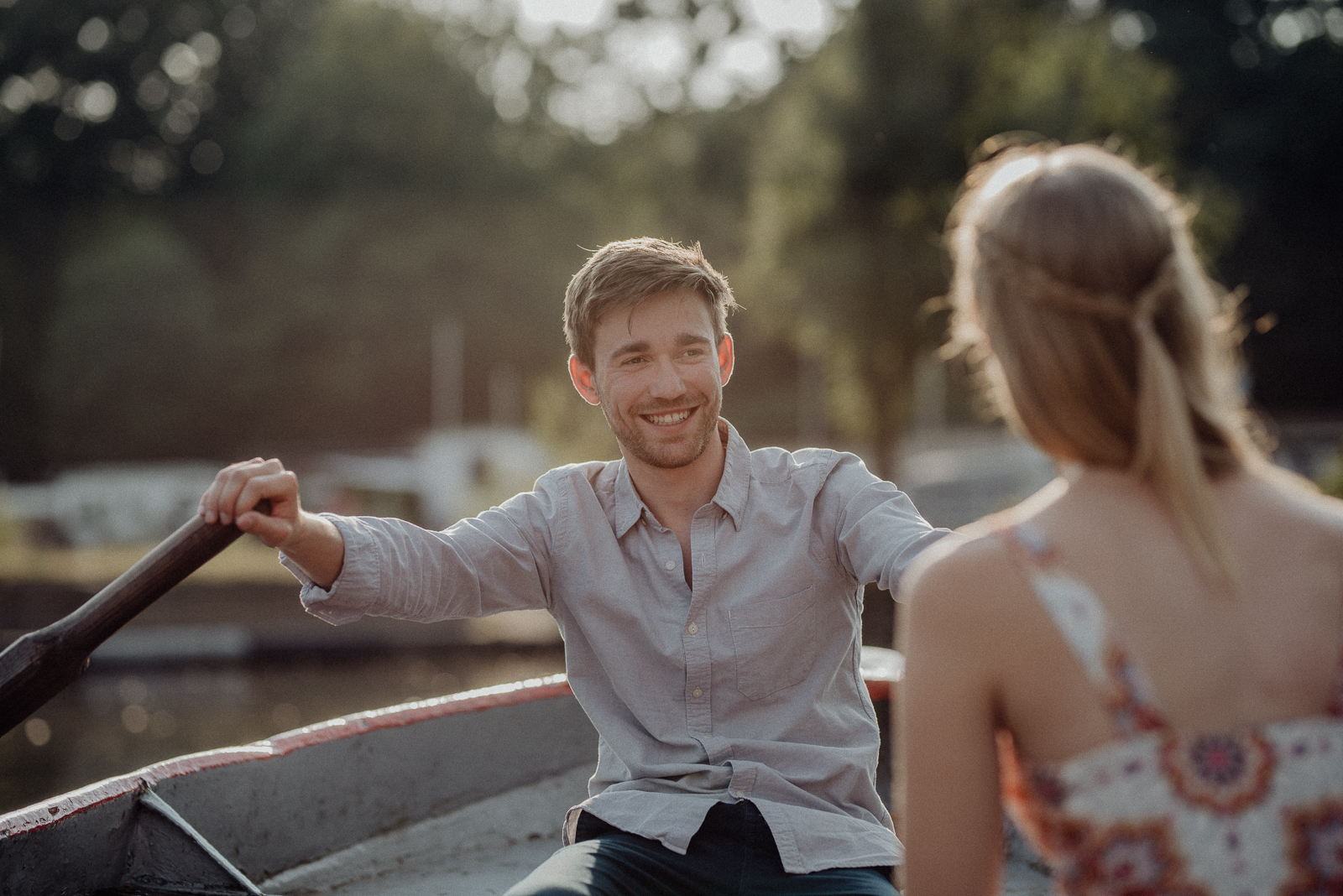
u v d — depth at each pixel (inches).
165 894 78.0
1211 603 41.4
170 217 1295.5
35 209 1270.9
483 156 1299.2
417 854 99.7
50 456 1181.1
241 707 382.3
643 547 75.2
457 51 1359.5
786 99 612.1
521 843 105.0
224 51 1406.3
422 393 1290.6
